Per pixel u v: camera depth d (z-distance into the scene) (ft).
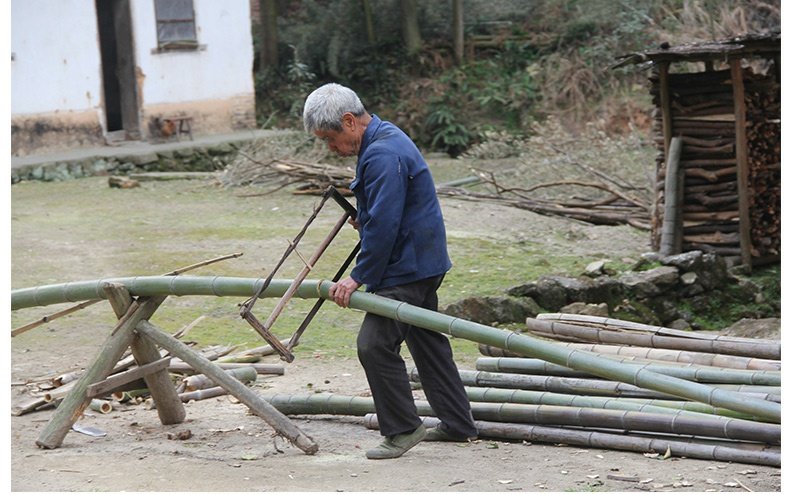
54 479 14.90
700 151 33.40
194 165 55.31
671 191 33.06
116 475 15.08
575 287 27.48
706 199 33.32
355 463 15.78
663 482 14.55
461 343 25.08
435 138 65.41
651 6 66.90
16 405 19.83
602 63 65.72
